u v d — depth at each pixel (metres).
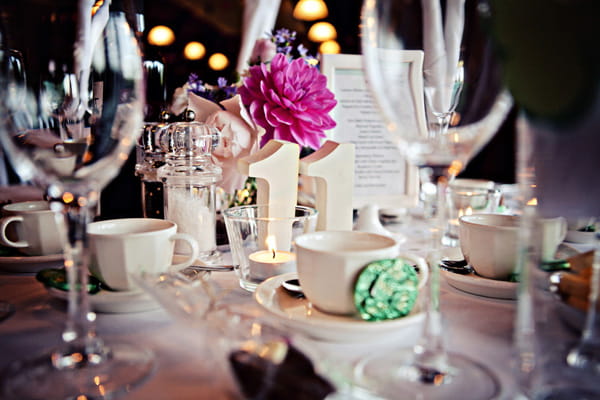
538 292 0.42
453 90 0.40
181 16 3.06
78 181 0.41
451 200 0.83
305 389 0.32
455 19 0.39
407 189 0.91
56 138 0.39
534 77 0.34
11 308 0.50
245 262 0.56
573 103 0.34
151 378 0.36
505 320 0.47
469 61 0.40
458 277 0.54
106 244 0.49
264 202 0.69
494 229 0.52
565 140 0.36
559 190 0.38
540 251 0.41
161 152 0.73
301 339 0.37
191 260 0.56
